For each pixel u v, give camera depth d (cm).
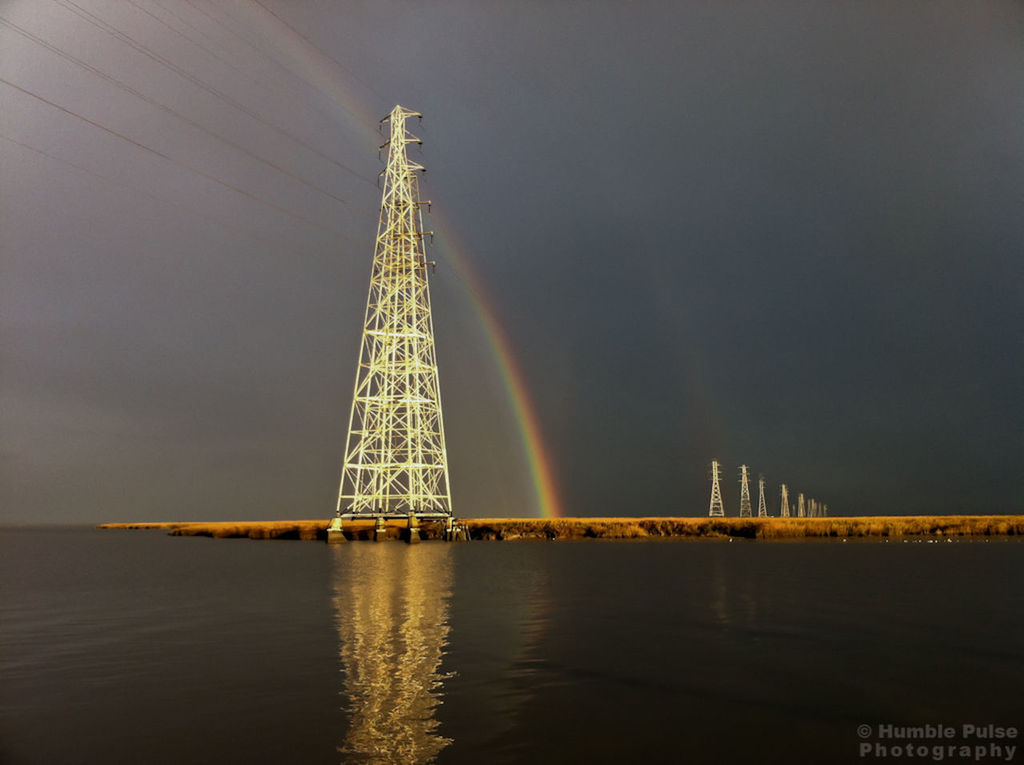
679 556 6284
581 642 2139
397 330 9138
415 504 9150
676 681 1648
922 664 1823
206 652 2030
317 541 10625
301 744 1228
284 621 2636
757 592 3462
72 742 1253
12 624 2633
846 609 2853
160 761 1158
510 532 10506
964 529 10619
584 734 1276
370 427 9112
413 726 1320
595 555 6556
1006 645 2084
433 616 2720
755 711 1415
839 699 1503
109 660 1938
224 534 13925
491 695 1530
